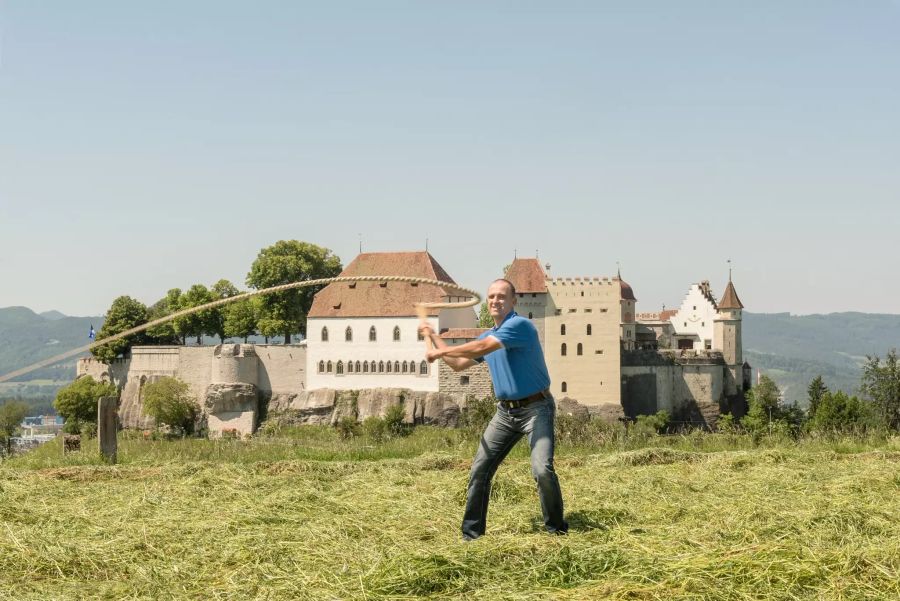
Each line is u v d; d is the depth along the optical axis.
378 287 119.81
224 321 137.75
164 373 130.38
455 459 17.34
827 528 10.27
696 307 163.50
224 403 120.38
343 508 12.05
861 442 20.77
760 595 7.67
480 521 10.46
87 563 9.20
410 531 10.55
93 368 138.38
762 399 124.50
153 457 19.72
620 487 13.60
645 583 8.01
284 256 135.00
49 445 26.80
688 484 13.95
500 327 10.85
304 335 145.12
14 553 9.37
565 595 7.74
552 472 10.43
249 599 7.93
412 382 116.44
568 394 118.56
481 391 114.38
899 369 76.00
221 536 10.33
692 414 126.12
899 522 10.59
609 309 118.50
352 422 110.38
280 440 24.47
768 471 15.29
